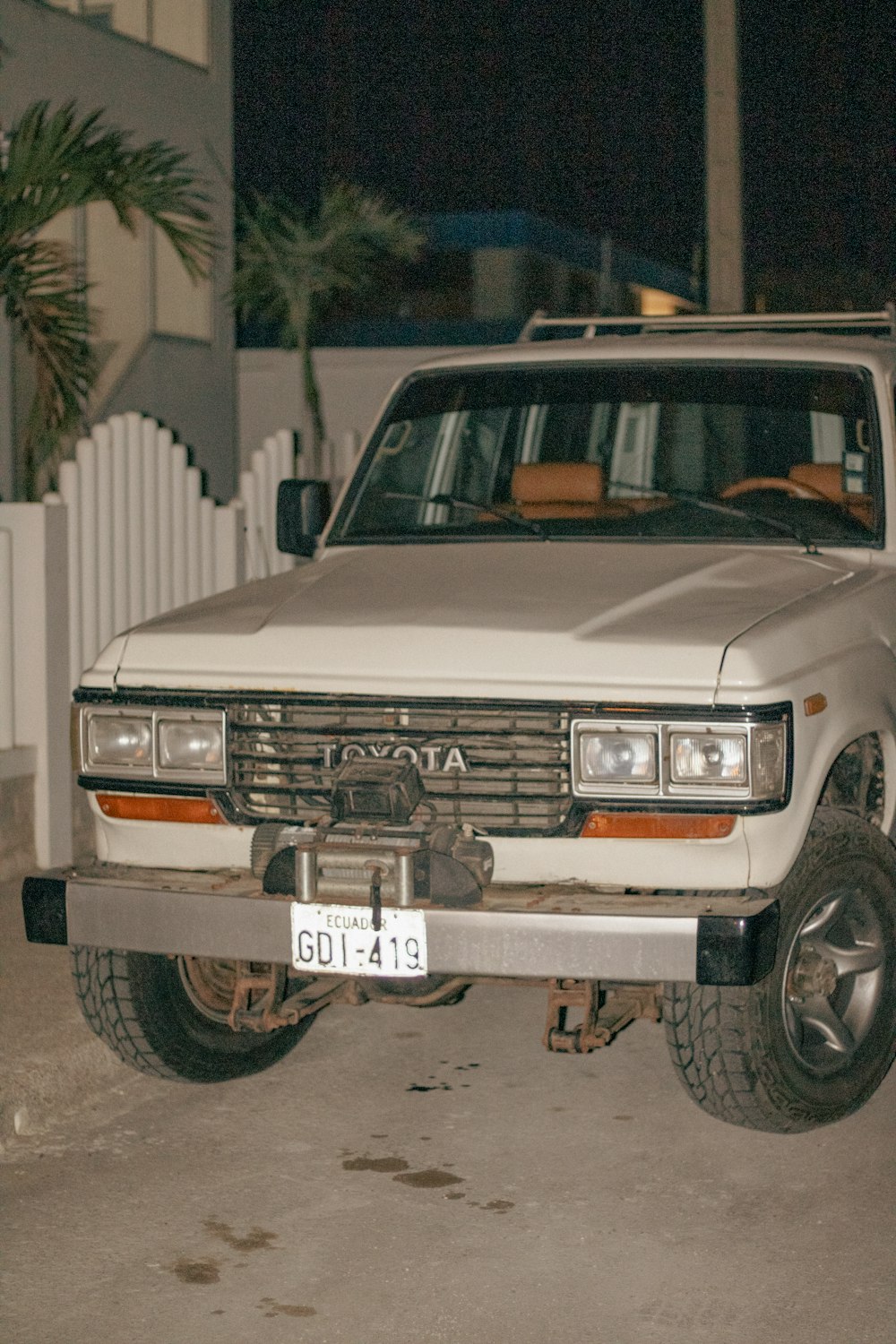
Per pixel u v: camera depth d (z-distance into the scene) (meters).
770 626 4.90
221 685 4.98
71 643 8.38
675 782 4.67
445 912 4.64
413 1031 6.39
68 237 16.80
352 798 4.76
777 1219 4.71
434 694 4.80
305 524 6.32
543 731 4.73
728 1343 4.03
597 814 4.72
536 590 5.25
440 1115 5.54
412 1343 4.05
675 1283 4.34
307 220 23.67
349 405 25.72
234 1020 5.33
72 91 16.80
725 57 12.73
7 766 7.93
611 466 6.22
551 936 4.60
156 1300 4.28
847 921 5.29
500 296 35.47
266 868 4.88
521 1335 4.08
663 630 4.86
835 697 5.00
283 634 5.04
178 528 9.30
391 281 34.88
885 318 6.82
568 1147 5.25
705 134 12.84
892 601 5.59
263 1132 5.41
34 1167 5.14
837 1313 4.17
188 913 4.86
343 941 4.71
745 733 4.63
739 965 4.56
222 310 19.77
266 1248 4.57
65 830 8.20
